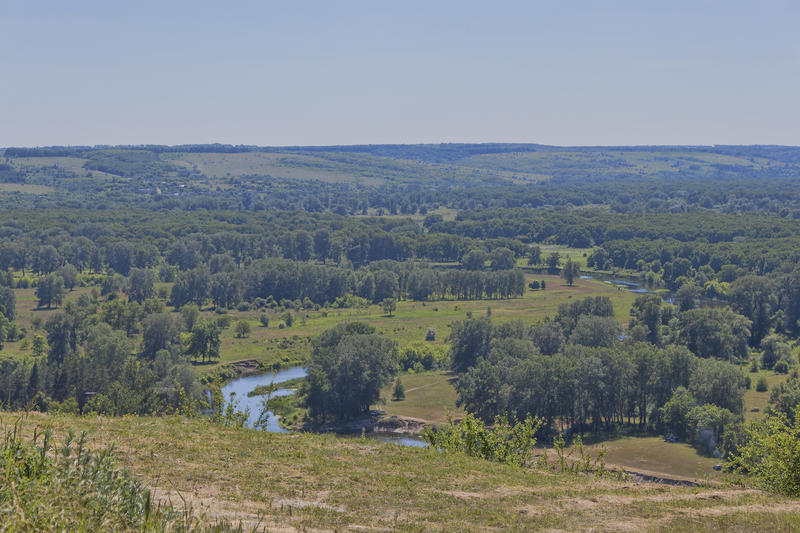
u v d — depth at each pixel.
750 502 26.95
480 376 111.62
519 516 22.47
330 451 29.39
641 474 85.81
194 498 19.78
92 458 13.75
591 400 104.75
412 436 109.56
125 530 12.06
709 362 107.12
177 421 31.20
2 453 13.31
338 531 18.19
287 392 130.25
